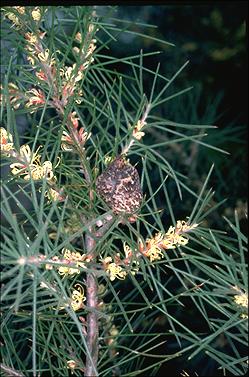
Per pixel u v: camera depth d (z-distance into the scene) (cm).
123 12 98
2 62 52
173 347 79
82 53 47
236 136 91
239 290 45
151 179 88
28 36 49
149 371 77
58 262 39
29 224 65
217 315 79
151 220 82
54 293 39
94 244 47
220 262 45
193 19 99
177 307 79
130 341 74
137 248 45
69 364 49
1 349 50
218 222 84
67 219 53
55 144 45
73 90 48
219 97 92
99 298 50
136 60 97
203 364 79
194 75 98
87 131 48
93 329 48
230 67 98
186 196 88
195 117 91
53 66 48
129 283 76
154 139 91
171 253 79
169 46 99
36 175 45
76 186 47
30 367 62
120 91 47
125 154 48
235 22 98
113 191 45
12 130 45
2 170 62
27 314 47
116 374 61
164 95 94
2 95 44
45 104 44
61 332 51
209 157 90
